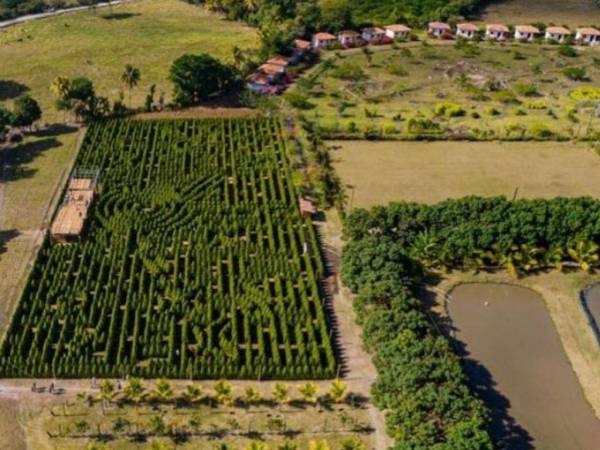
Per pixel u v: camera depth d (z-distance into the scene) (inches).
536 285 3479.3
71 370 2765.7
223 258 3489.2
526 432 2674.7
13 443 2484.0
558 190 4372.5
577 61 6653.5
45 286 3201.3
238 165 4355.3
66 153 4416.8
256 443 2377.0
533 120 5285.4
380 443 2556.6
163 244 3511.3
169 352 2866.6
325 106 5354.3
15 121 4500.5
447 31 7209.6
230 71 5398.6
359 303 3053.6
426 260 3499.0
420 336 2859.3
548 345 3125.0
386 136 4874.5
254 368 2810.0
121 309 3117.6
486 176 4483.3
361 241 3378.4
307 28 6865.2
